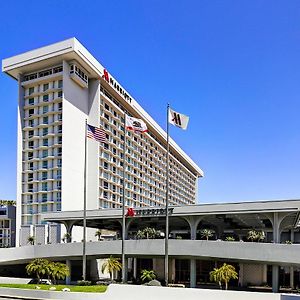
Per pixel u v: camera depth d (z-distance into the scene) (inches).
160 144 5088.6
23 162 3275.1
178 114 1581.0
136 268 2425.0
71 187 3137.3
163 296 1230.3
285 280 2258.9
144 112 4323.3
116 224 2691.9
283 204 1927.9
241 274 2230.6
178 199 5762.8
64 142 3090.6
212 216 2197.3
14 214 3622.0
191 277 1993.1
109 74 3560.5
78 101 3299.7
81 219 2409.0
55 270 1924.2
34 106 3287.4
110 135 3661.4
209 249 1916.8
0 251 2247.8
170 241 2007.9
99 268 2630.4
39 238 3065.9
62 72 3142.2
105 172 3508.9
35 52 3174.2
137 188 4269.2
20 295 1512.1
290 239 3117.6
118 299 1301.7
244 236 3142.2
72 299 1384.1
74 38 3019.2
